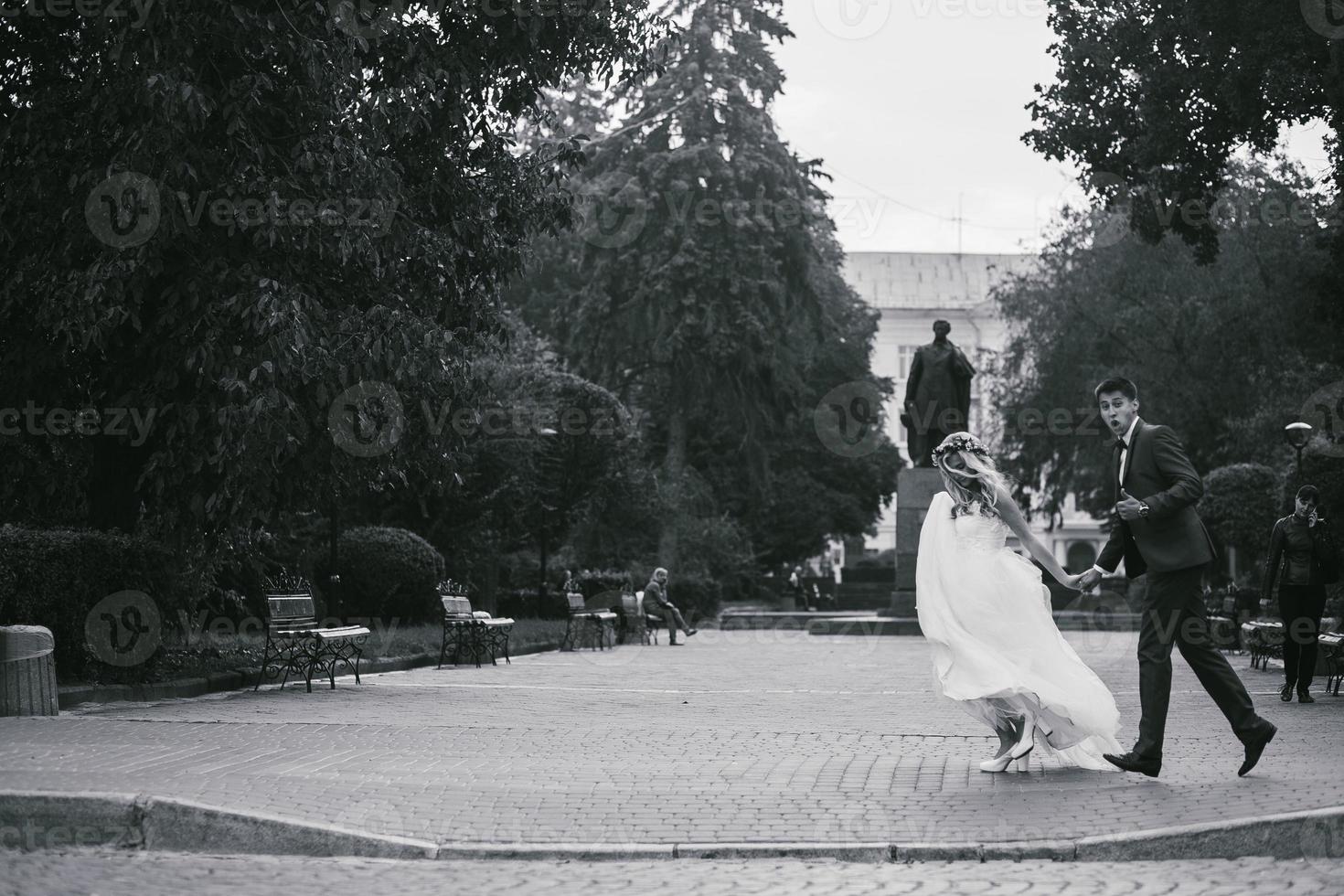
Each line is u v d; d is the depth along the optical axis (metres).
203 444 13.70
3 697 11.41
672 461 47.94
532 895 5.89
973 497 8.59
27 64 14.86
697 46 46.44
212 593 21.92
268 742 9.85
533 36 15.59
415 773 8.66
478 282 17.02
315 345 13.84
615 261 45.72
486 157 16.98
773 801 7.82
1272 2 20.47
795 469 57.84
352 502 29.77
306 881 6.18
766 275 45.97
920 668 20.83
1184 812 7.28
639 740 10.62
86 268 13.76
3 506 15.60
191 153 13.52
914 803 7.74
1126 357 44.09
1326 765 8.88
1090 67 23.33
